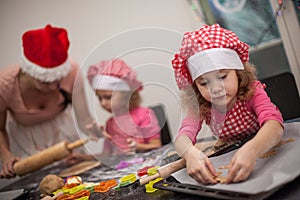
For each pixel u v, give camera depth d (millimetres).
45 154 1014
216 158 665
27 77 1053
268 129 601
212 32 666
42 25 1717
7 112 1080
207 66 596
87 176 900
